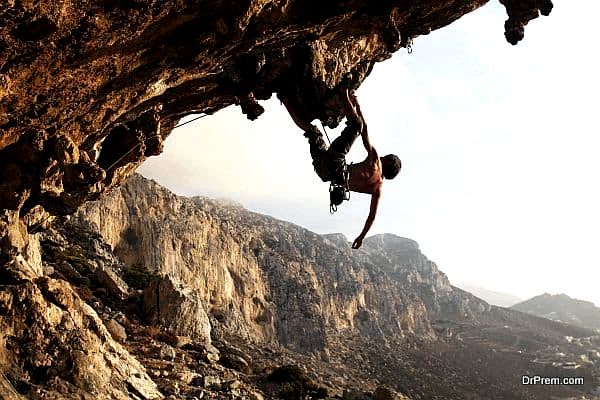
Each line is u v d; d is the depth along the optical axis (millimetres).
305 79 7961
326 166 6262
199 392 16891
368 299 96750
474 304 145125
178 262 53594
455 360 88188
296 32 7371
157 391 13992
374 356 74938
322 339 67500
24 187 7871
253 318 63438
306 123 8250
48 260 30453
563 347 109938
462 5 9445
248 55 7645
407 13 8789
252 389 21922
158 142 10289
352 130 6309
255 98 8703
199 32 6355
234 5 5988
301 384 25281
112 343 13305
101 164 10062
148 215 54188
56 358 10367
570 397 74188
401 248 172375
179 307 27266
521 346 107438
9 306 9875
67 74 6004
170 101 9469
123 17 5383
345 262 100562
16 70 5387
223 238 65750
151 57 6578
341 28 7980
